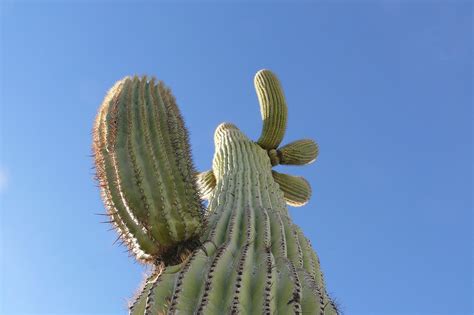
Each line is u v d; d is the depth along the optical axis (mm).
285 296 3930
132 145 4668
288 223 5312
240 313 3648
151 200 4504
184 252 4598
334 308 4305
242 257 4184
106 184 4684
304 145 7828
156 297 3949
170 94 5359
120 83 5324
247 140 7230
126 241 4742
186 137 5074
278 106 7672
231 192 5715
